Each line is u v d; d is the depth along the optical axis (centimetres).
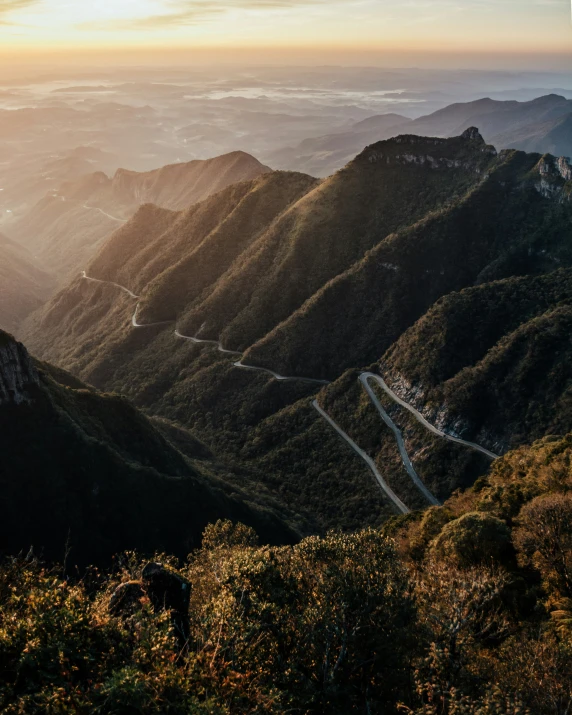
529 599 2820
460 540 3325
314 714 1773
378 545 2681
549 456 5209
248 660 1794
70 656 1483
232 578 2438
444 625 2078
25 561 1997
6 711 1320
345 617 2033
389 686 1936
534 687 1911
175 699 1414
